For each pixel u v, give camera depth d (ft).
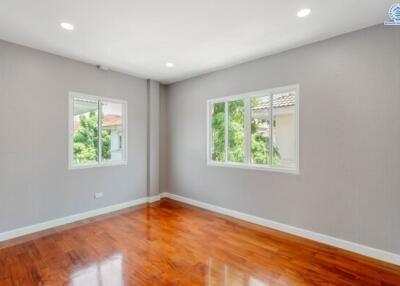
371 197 8.15
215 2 6.82
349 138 8.60
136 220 11.85
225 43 9.69
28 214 10.10
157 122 15.61
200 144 14.20
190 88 14.76
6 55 9.46
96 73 12.48
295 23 8.05
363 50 8.27
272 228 10.78
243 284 6.69
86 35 8.99
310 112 9.56
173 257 8.16
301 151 9.82
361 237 8.37
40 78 10.41
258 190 11.34
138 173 14.73
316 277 7.02
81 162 12.19
